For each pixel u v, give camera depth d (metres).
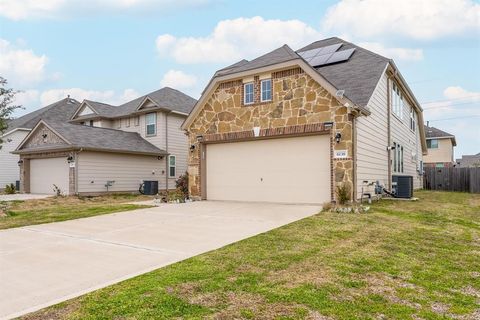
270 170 13.50
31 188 21.62
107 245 6.80
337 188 11.61
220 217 10.05
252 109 13.73
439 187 24.81
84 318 3.43
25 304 3.91
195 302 3.77
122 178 20.81
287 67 12.73
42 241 7.34
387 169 16.14
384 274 4.81
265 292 4.05
